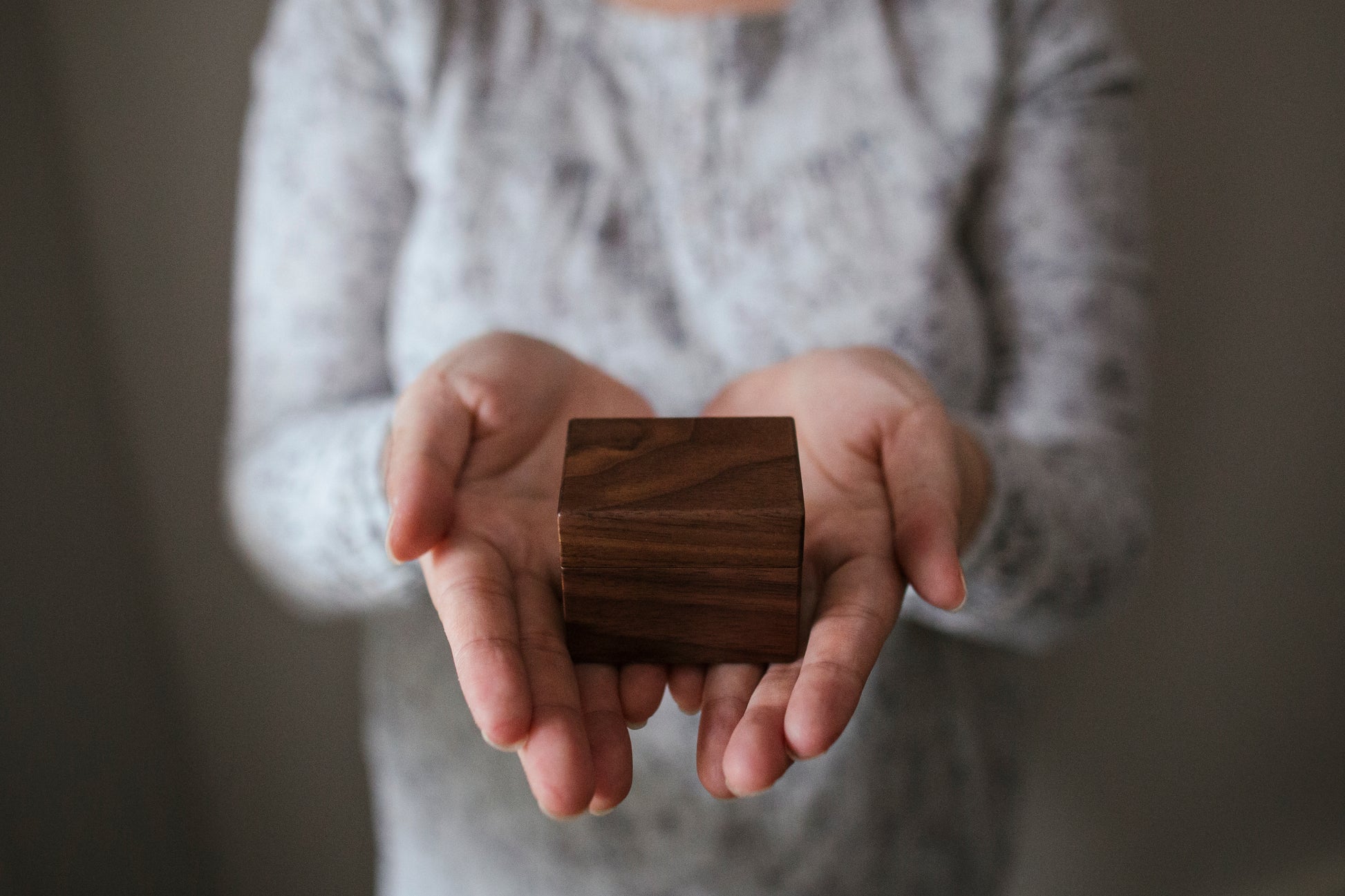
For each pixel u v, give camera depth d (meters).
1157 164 0.59
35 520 0.50
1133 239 0.44
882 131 0.42
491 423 0.28
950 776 0.44
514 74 0.42
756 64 0.42
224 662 0.63
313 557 0.35
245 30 0.53
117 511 0.58
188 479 0.59
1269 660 0.71
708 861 0.40
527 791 0.41
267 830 0.68
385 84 0.43
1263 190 0.60
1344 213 0.61
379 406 0.37
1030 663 0.68
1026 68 0.44
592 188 0.42
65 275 0.53
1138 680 0.70
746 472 0.27
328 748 0.66
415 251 0.43
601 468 0.28
